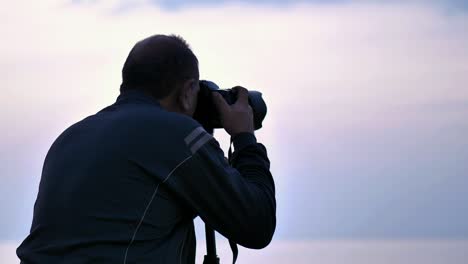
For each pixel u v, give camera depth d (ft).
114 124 19.45
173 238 19.11
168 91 20.17
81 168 19.11
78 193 18.84
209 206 19.15
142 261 18.45
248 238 19.53
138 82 20.16
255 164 20.22
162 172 18.86
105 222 18.54
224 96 21.25
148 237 18.65
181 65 20.18
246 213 19.31
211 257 21.66
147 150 18.97
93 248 18.39
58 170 19.44
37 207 19.45
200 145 19.13
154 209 18.75
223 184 19.13
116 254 18.34
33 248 19.02
